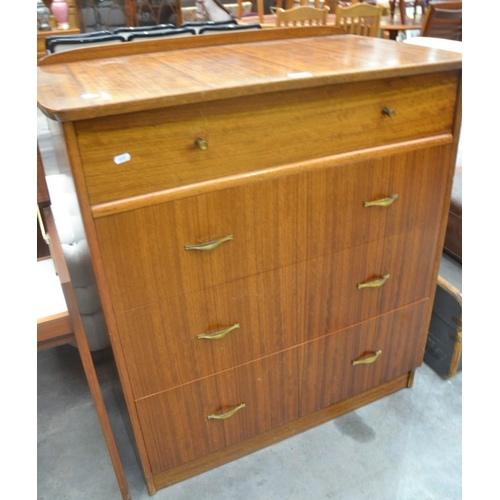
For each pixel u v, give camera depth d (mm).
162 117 810
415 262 1261
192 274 972
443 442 1366
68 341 962
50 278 1025
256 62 1045
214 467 1314
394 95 1000
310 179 991
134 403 1059
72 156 774
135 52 1217
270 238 1014
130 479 1289
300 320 1167
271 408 1269
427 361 1629
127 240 879
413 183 1128
